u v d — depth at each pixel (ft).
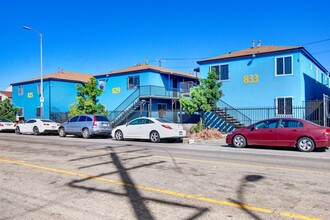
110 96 113.91
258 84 80.79
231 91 85.25
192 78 125.90
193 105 72.69
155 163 30.48
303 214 15.35
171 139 59.47
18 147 46.34
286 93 76.43
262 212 15.70
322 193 19.15
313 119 71.51
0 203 17.63
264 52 79.05
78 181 22.76
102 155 36.55
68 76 136.98
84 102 87.97
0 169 27.71
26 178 23.91
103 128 67.92
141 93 102.12
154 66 118.83
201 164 29.86
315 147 41.37
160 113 92.89
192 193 19.33
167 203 17.34
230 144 49.37
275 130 44.16
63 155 36.73
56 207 16.80
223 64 87.10
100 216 15.33
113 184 21.77
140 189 20.35
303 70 77.10
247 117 79.15
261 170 26.68
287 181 22.39
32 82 131.03
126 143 53.88
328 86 115.55
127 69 113.50
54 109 124.88
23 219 15.05
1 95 179.22
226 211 15.90
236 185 21.26
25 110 133.69
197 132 71.10
